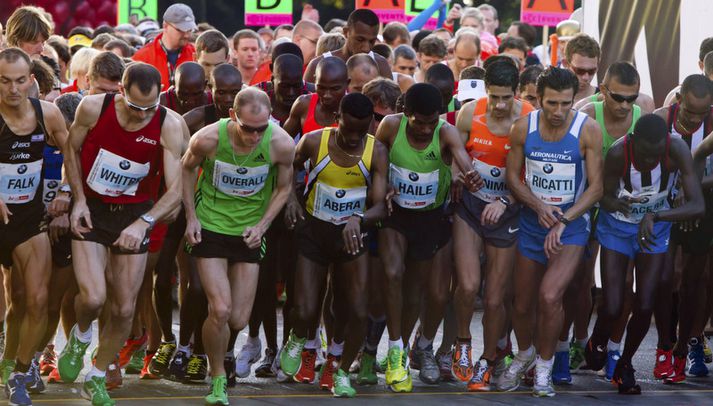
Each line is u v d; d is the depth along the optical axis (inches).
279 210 917.2
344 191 938.7
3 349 1003.3
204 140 890.7
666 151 973.8
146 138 866.8
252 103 866.1
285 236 1063.6
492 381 1048.8
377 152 938.1
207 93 1048.8
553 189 965.8
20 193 877.2
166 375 1021.2
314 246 959.0
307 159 954.1
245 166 896.9
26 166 875.4
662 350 1076.5
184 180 908.6
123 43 1476.4
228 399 931.3
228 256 912.3
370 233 1000.2
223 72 979.9
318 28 1494.8
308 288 963.3
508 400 969.5
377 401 945.5
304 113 1019.3
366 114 902.4
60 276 948.6
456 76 1422.2
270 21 1882.4
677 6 1309.1
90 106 860.0
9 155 866.8
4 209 866.1
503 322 1010.1
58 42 1537.9
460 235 1000.2
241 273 922.1
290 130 1031.0
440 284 1011.9
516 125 969.5
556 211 962.7
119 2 2094.0
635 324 999.6
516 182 977.5
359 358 1082.1
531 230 991.0
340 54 1181.1
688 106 1012.5
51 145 902.4
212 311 896.3
